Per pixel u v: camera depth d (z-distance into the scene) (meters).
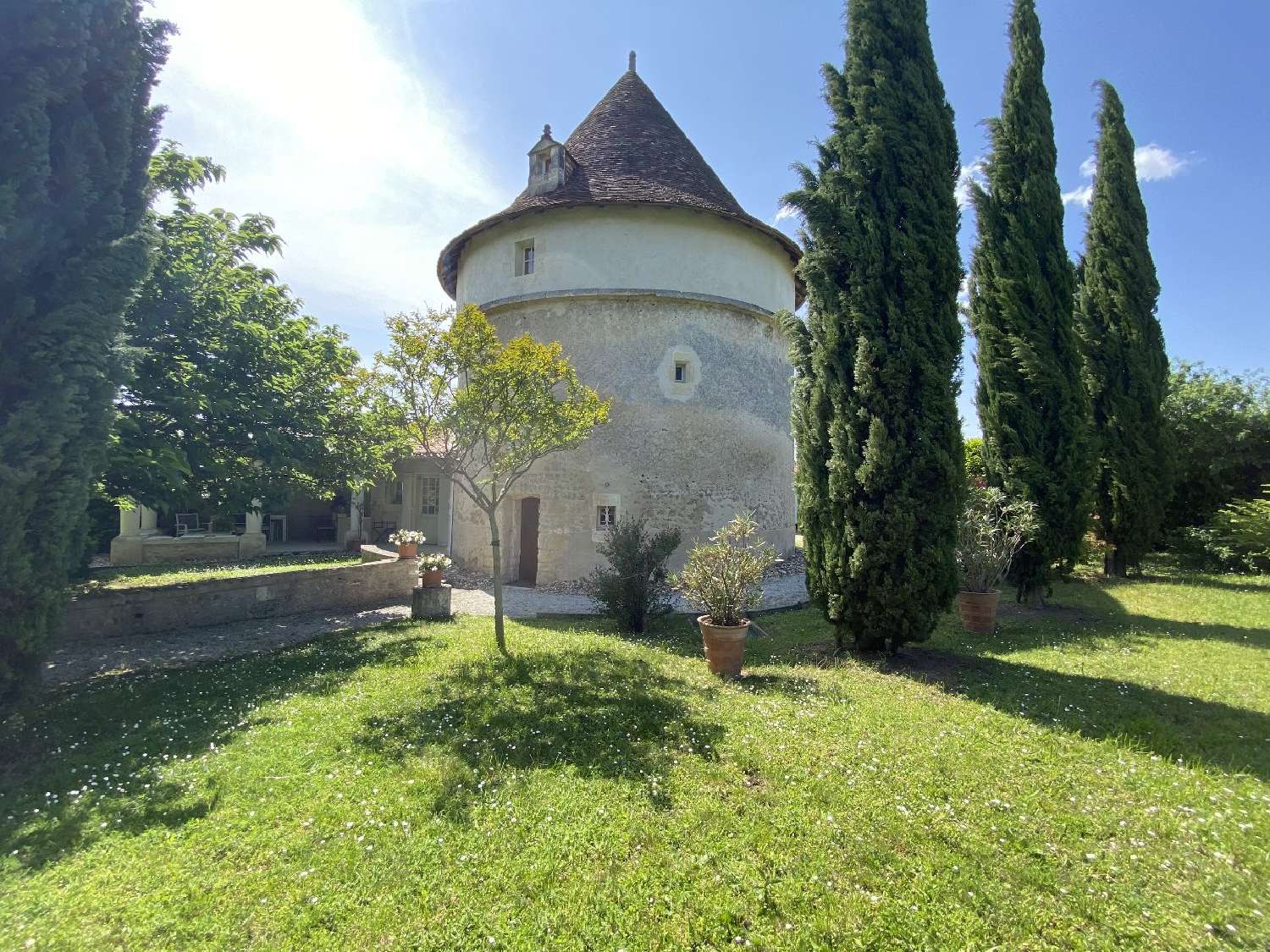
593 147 14.51
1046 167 10.19
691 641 8.24
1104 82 13.52
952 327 7.06
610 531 9.98
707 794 3.82
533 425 7.29
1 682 4.77
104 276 5.11
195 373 8.77
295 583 10.16
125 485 8.26
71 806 3.79
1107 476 13.09
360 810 3.66
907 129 7.15
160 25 5.73
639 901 2.86
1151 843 3.26
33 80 4.60
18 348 4.72
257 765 4.29
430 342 7.01
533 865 3.12
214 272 9.53
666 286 13.05
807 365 7.54
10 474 4.57
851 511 6.95
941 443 6.79
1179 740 4.57
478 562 14.24
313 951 2.59
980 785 3.88
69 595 5.27
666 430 13.03
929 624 6.89
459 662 6.90
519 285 13.62
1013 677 6.22
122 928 2.71
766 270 14.71
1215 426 14.67
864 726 4.89
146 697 5.91
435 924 2.74
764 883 2.98
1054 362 9.90
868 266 7.00
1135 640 7.69
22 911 2.82
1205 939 2.59
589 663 6.79
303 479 10.52
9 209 4.44
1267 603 9.96
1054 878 2.98
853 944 2.60
